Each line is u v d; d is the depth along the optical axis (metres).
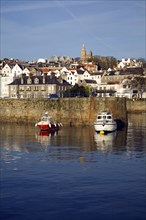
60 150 50.22
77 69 183.12
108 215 24.38
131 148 52.00
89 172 36.00
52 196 28.16
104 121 74.75
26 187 30.53
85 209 25.42
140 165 39.31
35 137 66.44
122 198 27.66
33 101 96.06
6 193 28.89
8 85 132.88
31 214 24.61
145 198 27.66
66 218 23.92
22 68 174.00
